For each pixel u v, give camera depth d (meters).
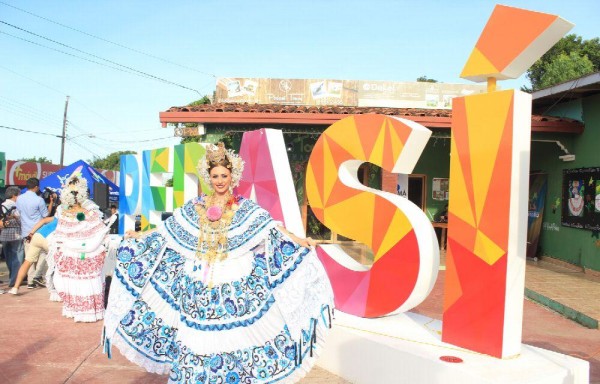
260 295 3.32
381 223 4.94
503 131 4.01
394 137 4.98
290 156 13.73
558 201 11.85
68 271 6.27
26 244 8.12
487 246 4.07
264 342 3.29
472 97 4.22
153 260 3.48
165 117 10.87
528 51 4.06
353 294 5.18
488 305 4.04
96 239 6.30
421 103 14.97
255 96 14.79
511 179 3.96
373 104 14.90
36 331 5.83
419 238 4.59
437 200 14.45
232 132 11.51
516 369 3.74
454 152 4.33
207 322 3.18
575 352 5.45
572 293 8.41
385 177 11.84
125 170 10.50
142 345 3.45
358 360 4.43
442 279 9.80
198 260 3.31
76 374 4.53
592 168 10.41
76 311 6.22
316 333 3.45
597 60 24.69
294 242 3.48
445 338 4.30
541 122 10.87
